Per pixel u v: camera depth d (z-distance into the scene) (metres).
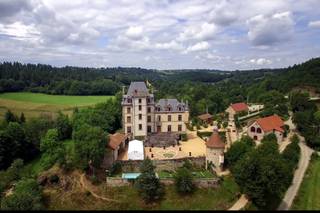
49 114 151.25
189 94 194.38
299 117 111.50
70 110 165.00
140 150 81.50
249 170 61.66
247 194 62.44
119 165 79.00
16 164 86.38
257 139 100.56
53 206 67.06
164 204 65.81
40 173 80.50
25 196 62.25
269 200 64.88
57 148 84.81
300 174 79.31
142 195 67.00
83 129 78.62
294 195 68.69
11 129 98.62
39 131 113.12
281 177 62.22
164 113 103.19
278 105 142.12
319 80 186.12
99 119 106.38
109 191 69.88
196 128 117.25
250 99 192.88
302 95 144.00
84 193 69.44
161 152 87.62
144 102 97.56
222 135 107.12
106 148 79.25
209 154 78.06
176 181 68.75
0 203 65.62
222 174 75.31
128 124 99.56
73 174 76.50
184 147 93.56
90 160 76.31
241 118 129.50
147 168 68.88
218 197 66.81
